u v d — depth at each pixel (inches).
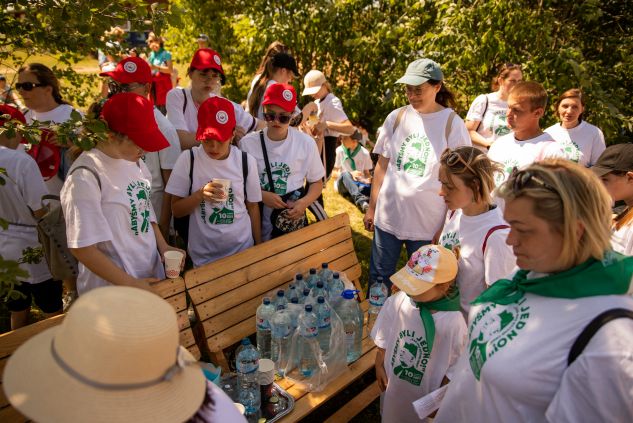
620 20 301.3
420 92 135.0
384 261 151.9
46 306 137.3
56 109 151.6
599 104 267.0
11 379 45.5
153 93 235.3
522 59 277.1
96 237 95.5
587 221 54.8
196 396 47.1
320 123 187.2
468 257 94.3
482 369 62.8
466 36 263.6
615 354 50.3
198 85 164.6
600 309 54.1
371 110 319.6
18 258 126.3
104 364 41.6
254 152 145.2
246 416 98.5
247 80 343.0
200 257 134.6
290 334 110.4
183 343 111.7
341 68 312.7
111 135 96.9
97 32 97.2
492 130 207.8
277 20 312.5
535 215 56.6
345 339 115.4
